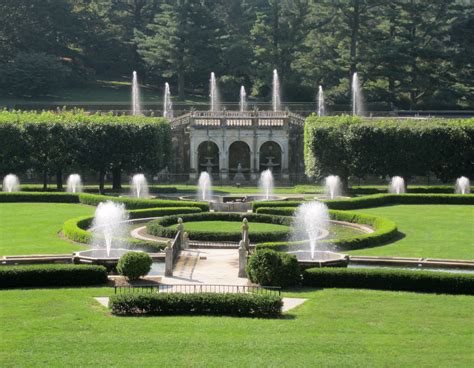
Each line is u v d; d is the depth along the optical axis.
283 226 77.56
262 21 174.50
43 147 113.56
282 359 37.28
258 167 133.62
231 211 91.69
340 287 53.16
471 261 62.09
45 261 61.22
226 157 133.38
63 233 74.75
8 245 68.75
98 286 52.97
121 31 193.75
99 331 41.62
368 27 171.25
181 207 87.06
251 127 132.88
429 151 114.31
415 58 169.25
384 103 169.62
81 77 191.12
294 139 134.38
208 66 173.88
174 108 165.88
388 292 51.78
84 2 195.50
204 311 45.88
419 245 70.75
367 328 43.03
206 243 69.94
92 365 36.34
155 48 178.38
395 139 114.44
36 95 175.25
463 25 171.62
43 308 46.31
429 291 51.94
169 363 36.62
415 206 96.88
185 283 55.00
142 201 90.69
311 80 172.62
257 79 173.38
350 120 117.44
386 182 128.75
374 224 79.62
